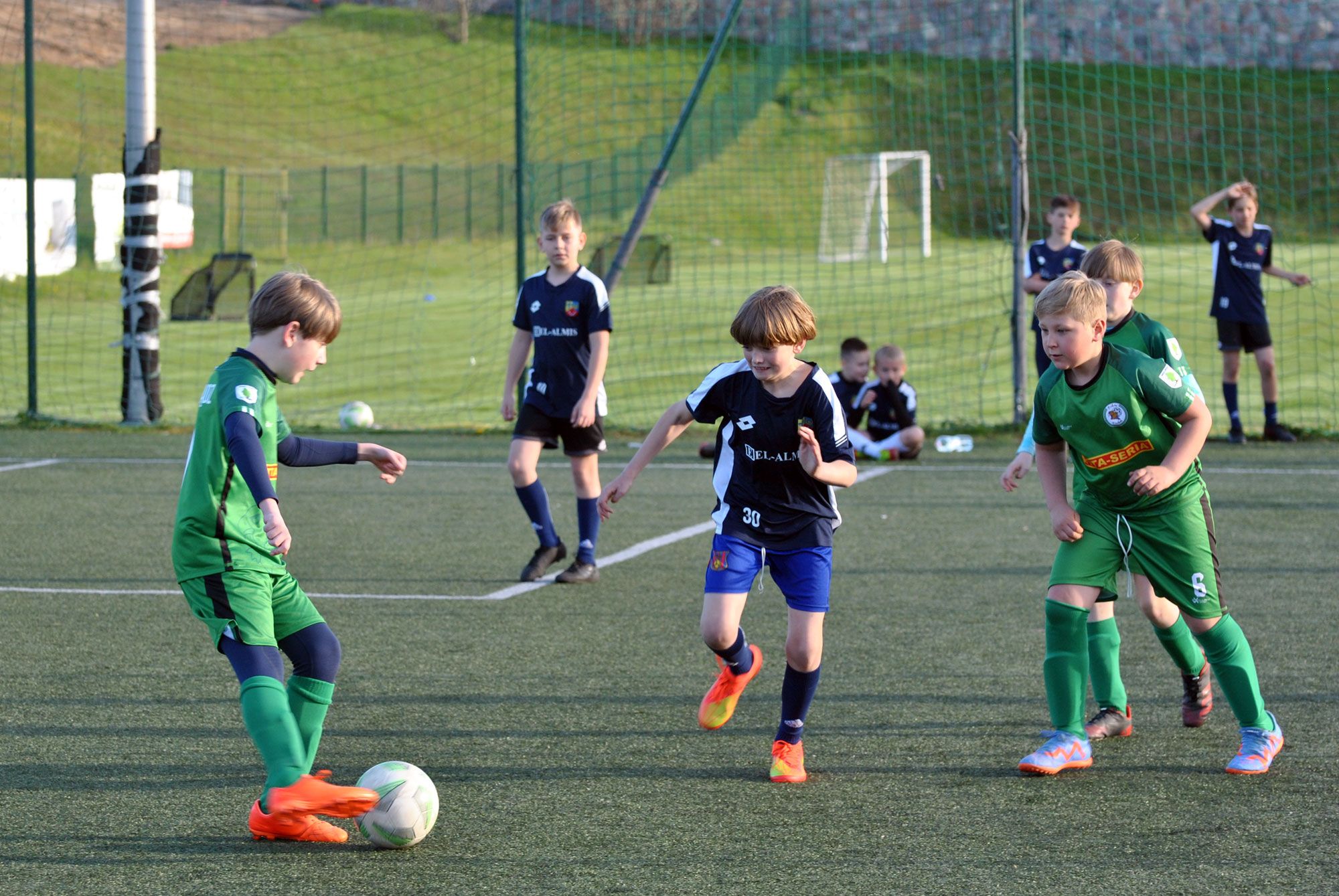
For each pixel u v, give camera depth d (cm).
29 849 996
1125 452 1162
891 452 3061
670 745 1252
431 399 4322
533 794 1120
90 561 2109
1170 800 1093
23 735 1277
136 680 1470
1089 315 1132
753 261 7756
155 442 3406
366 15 10550
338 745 1253
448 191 10981
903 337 5397
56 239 7181
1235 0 8631
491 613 1795
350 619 1764
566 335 1981
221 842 1012
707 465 3086
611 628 1714
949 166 7812
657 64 6106
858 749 1235
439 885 927
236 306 6669
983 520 2402
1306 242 7306
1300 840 1001
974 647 1588
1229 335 3256
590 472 1994
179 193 9712
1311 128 8119
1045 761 1152
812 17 8575
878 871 947
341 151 10869
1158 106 7756
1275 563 2022
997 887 916
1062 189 8119
